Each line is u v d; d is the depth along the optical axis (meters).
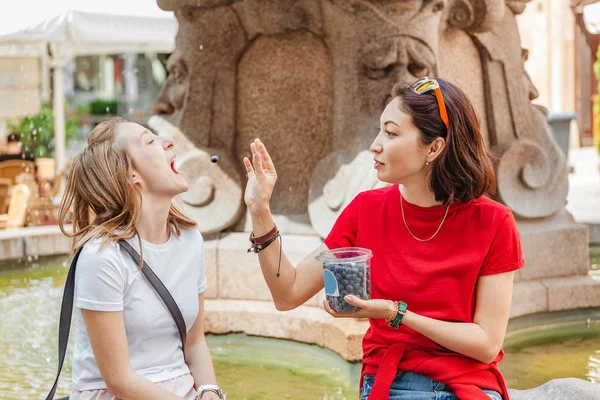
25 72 14.10
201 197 4.92
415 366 2.27
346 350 4.06
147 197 2.31
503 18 5.22
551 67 22.33
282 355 4.42
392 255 2.34
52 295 6.04
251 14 4.88
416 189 2.33
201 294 2.48
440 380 2.24
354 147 4.66
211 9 4.99
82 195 2.30
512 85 5.23
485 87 5.21
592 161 17.56
